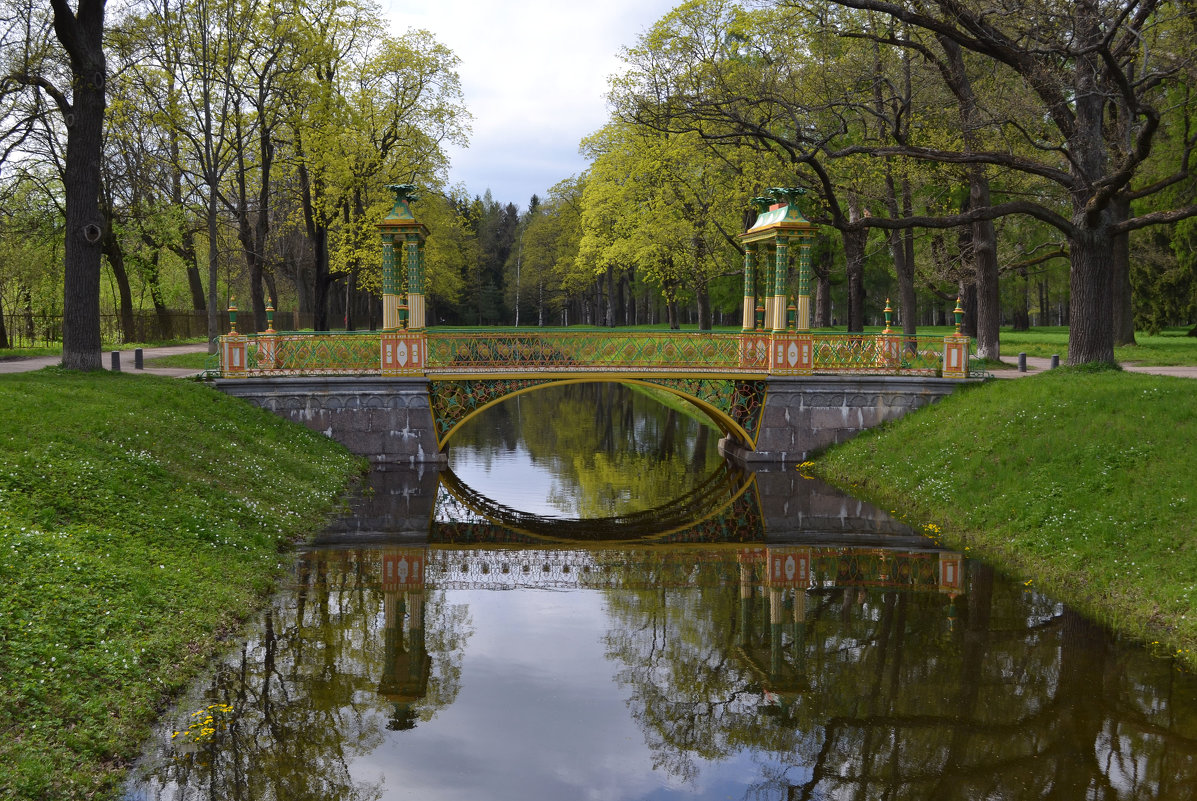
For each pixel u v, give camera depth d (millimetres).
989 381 18359
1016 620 9570
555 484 18344
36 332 36156
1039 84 16156
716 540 13398
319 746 6609
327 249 32156
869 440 18344
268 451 15414
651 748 6668
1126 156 15375
